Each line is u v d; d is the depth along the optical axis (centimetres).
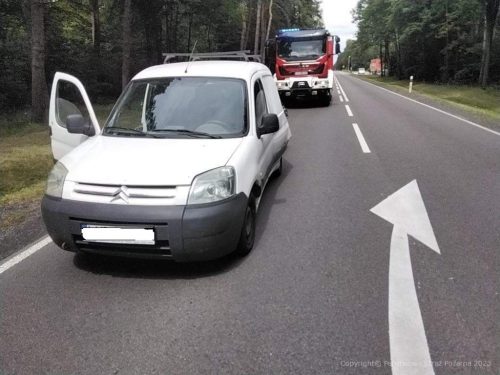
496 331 336
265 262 456
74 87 654
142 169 421
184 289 407
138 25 2931
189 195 407
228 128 517
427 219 570
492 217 573
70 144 641
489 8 3672
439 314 359
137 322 357
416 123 1456
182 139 490
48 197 433
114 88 2850
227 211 418
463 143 1086
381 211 603
